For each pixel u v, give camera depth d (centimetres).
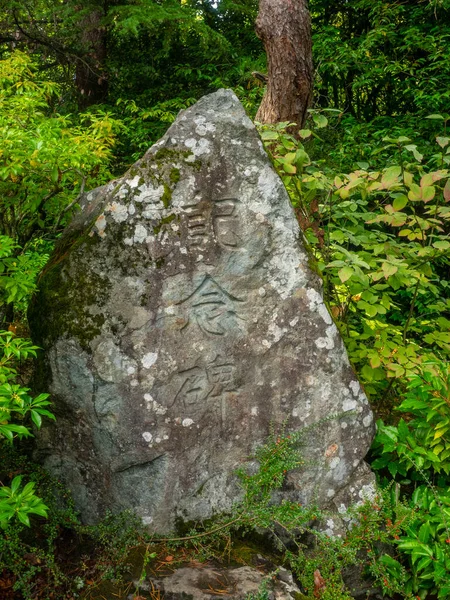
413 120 722
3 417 217
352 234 331
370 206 486
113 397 254
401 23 869
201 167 261
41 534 266
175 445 259
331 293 345
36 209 325
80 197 312
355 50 818
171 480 259
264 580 232
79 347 253
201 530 263
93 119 384
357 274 277
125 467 258
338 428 279
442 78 737
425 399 281
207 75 978
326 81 928
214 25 1053
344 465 280
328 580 254
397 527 263
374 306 314
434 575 238
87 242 257
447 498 255
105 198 270
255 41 1044
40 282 264
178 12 796
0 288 305
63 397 259
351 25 992
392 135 683
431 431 280
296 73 509
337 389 277
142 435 256
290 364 272
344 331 334
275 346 270
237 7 893
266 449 268
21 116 355
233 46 1026
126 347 254
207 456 264
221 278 263
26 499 204
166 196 257
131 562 247
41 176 308
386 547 279
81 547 264
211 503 265
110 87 1001
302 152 321
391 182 301
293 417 272
